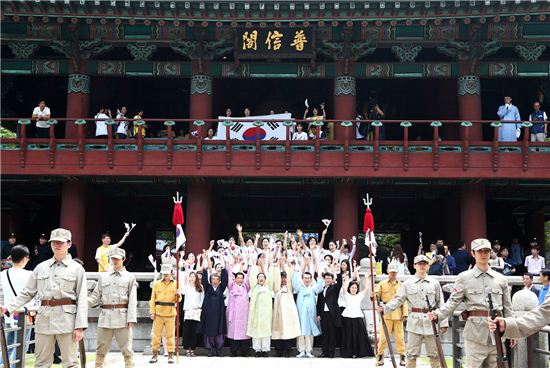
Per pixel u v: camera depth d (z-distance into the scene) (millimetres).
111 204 42250
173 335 21078
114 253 16891
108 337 16844
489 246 13203
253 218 50531
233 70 35531
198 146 33219
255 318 23141
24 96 45594
